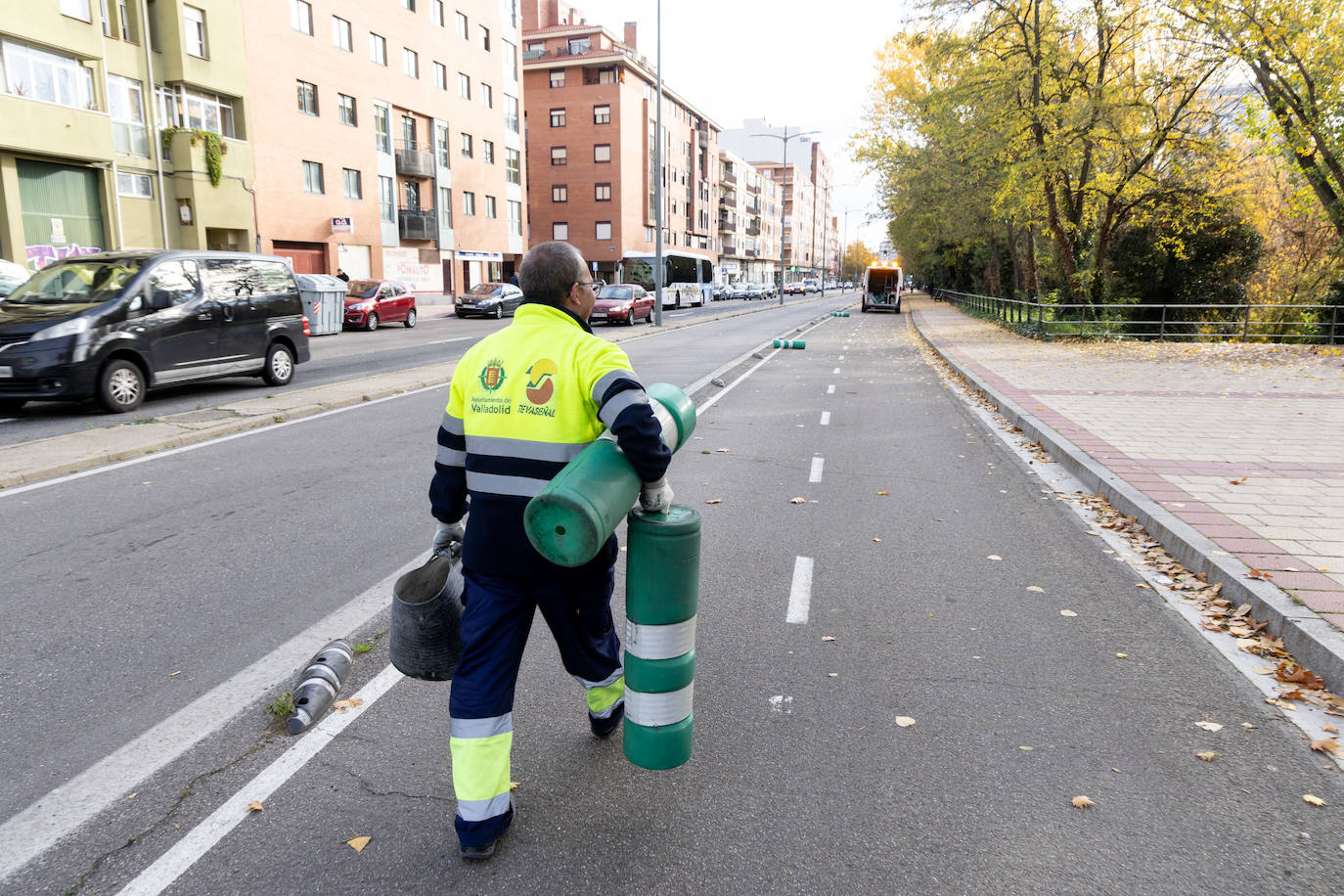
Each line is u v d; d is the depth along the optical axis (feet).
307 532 19.43
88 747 10.48
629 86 222.07
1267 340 77.71
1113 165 83.82
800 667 12.94
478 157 165.37
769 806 9.43
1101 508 22.09
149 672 12.51
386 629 14.08
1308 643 12.87
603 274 223.92
